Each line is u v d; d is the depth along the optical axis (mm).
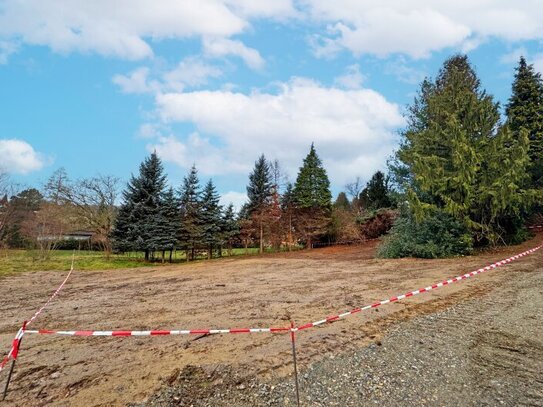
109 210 28203
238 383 4465
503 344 5590
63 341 6387
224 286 12547
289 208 33750
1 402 4145
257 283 12992
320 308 8430
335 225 33844
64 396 4270
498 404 3801
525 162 16719
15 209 30797
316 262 20406
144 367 5078
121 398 4180
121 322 7746
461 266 14164
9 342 6496
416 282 11344
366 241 32406
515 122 24547
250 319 7625
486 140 17469
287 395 4098
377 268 15742
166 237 26109
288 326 6934
